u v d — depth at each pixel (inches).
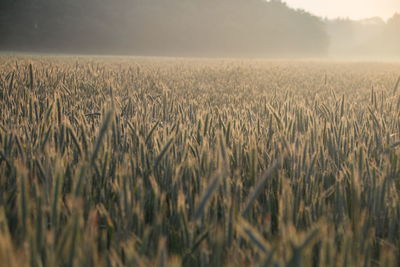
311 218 49.1
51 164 56.4
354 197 49.4
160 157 57.6
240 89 243.6
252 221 46.4
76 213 35.1
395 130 95.0
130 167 57.7
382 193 51.3
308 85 303.7
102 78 262.5
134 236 40.5
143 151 63.1
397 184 64.8
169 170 57.9
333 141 75.7
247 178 62.3
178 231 46.8
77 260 33.3
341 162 74.0
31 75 156.0
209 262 39.6
